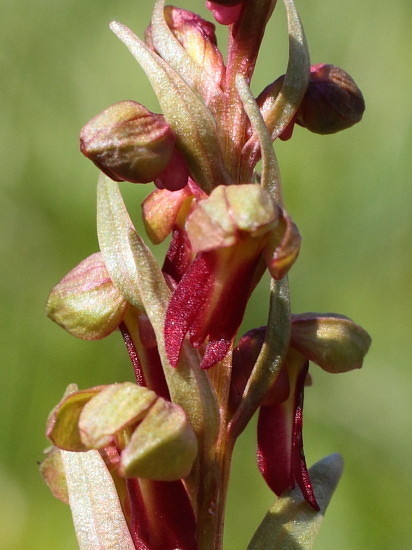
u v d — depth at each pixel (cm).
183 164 10
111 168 9
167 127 10
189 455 9
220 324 9
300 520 10
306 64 10
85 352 15
